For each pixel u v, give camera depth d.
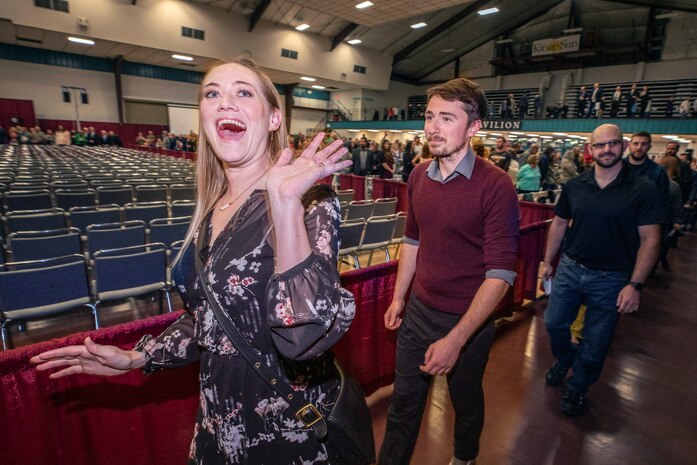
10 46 16.36
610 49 17.89
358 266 3.80
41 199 4.20
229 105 0.70
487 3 18.38
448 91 1.13
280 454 0.72
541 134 15.78
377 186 7.48
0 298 2.14
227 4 15.66
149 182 6.08
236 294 0.65
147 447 1.33
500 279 1.09
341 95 25.03
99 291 2.47
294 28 18.08
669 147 4.27
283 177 0.56
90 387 1.19
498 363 2.47
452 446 1.79
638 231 1.77
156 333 1.23
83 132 16.95
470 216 1.17
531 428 1.92
